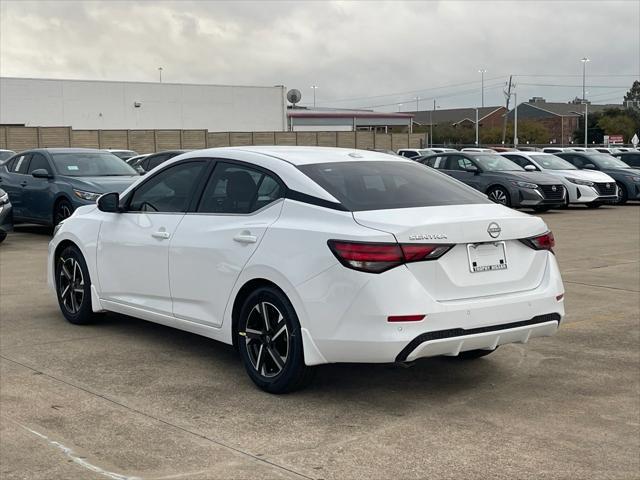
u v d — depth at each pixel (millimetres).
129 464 4078
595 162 23719
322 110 96000
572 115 121625
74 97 60219
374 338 4586
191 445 4336
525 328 5008
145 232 6172
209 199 5805
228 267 5375
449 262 4773
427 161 21203
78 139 49906
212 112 67562
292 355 4969
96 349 6297
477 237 4855
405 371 5750
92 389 5297
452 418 4789
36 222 14227
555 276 5270
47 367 5793
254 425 4648
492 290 4941
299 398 5129
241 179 5637
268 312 5172
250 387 5359
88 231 6828
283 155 5633
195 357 6086
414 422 4715
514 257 5094
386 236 4641
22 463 4082
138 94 63469
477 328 4777
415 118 136875
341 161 5602
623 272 10320
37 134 48312
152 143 52688
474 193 5680
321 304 4746
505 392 5301
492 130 105500
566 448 4336
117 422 4684
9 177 14703
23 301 8195
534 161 22000
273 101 70562
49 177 13828
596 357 6168
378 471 4004
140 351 6250
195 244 5660
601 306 8102
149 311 6191
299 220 5066
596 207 21938
